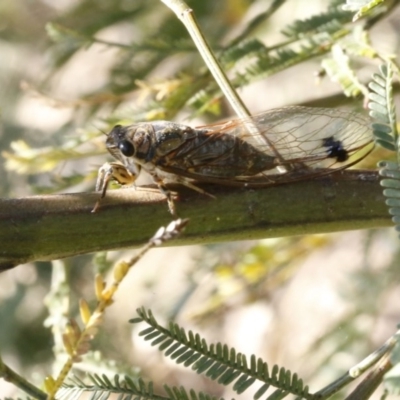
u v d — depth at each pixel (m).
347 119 0.20
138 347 0.32
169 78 0.23
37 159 0.23
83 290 0.28
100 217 0.19
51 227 0.19
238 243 0.28
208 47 0.20
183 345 0.18
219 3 0.28
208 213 0.19
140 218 0.19
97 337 0.30
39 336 0.30
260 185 0.19
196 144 0.20
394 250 0.27
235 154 0.20
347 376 0.18
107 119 0.23
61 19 0.29
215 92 0.23
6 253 0.19
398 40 0.31
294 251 0.27
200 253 0.28
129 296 0.33
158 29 0.26
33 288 0.31
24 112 0.33
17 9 0.36
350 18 0.22
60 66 0.28
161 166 0.20
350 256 0.34
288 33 0.22
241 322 0.37
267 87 0.36
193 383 0.34
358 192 0.19
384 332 0.32
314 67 0.32
